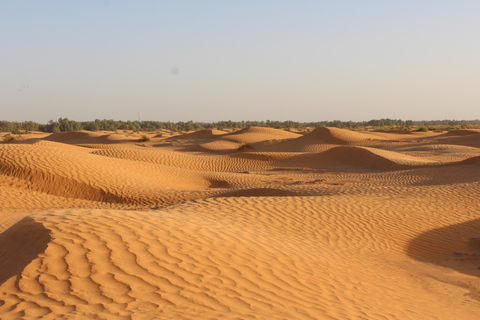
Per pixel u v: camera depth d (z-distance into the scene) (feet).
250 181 77.56
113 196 57.82
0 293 16.11
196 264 20.77
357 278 25.40
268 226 35.29
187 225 26.25
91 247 20.03
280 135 213.46
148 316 14.93
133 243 21.29
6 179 57.62
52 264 18.25
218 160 110.52
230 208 39.68
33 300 15.65
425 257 34.58
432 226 40.27
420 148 138.21
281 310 17.79
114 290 16.97
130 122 540.93
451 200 48.26
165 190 61.82
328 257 28.66
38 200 54.08
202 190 64.34
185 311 15.94
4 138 185.47
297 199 45.11
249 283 20.24
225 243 24.66
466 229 39.86
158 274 18.92
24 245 21.02
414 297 23.99
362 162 105.60
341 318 18.06
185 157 108.37
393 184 71.72
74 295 16.25
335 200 45.93
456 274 30.48
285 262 24.35
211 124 648.79
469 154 118.21
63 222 22.74
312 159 114.62
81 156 69.62
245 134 201.98
